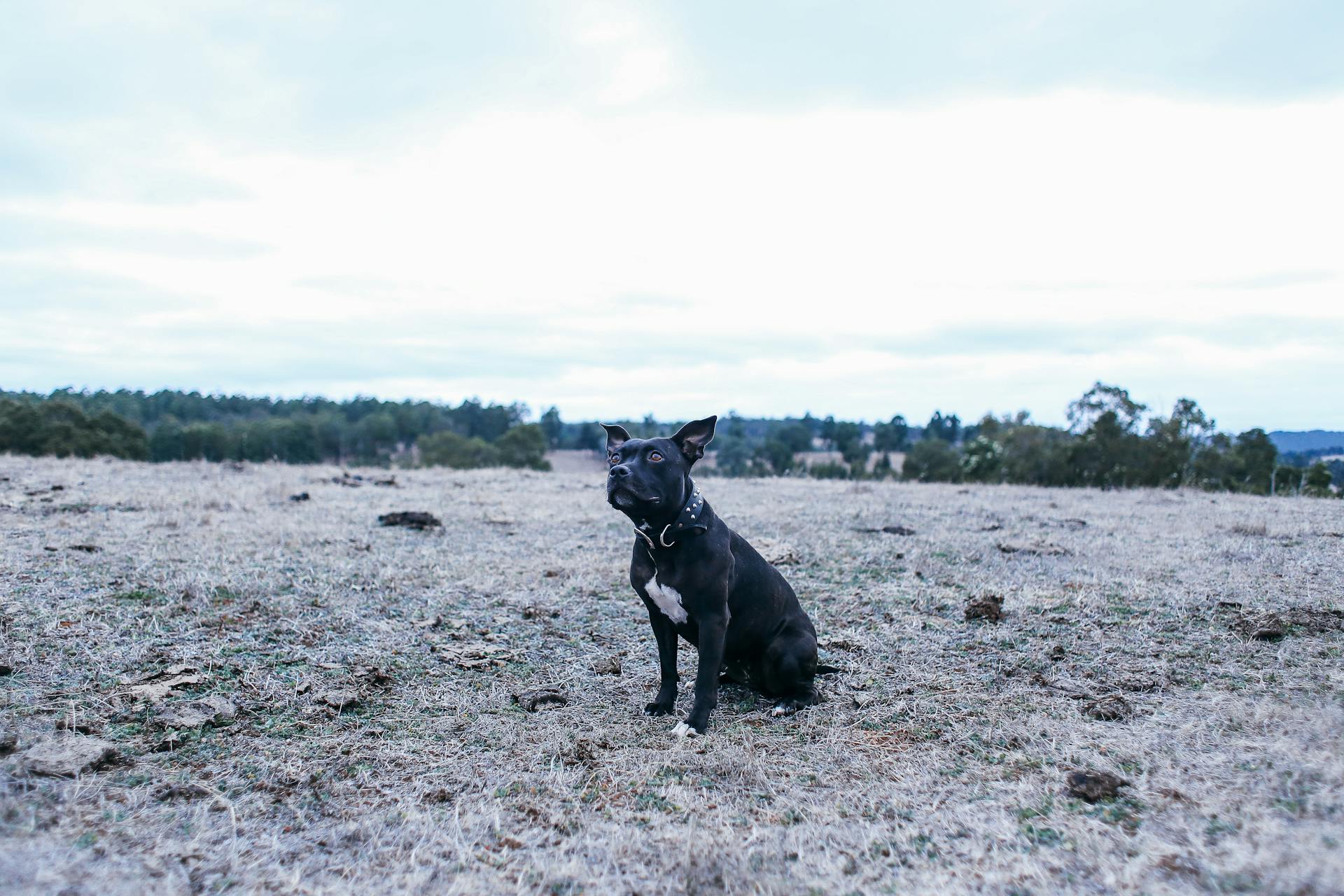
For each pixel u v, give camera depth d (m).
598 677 5.36
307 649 5.53
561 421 81.81
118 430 42.81
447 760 4.09
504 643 5.89
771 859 3.18
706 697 4.55
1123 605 6.42
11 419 36.22
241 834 3.34
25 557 7.12
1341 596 6.34
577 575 7.55
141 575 6.77
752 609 4.89
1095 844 3.11
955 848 3.20
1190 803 3.34
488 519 10.19
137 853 3.09
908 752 4.18
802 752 4.23
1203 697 4.61
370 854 3.23
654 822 3.50
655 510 4.47
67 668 4.94
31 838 3.08
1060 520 10.20
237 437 63.81
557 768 4.01
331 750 4.14
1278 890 2.64
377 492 12.62
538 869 3.12
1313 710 4.09
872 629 6.20
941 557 8.16
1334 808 3.11
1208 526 9.62
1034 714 4.54
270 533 8.72
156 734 4.18
